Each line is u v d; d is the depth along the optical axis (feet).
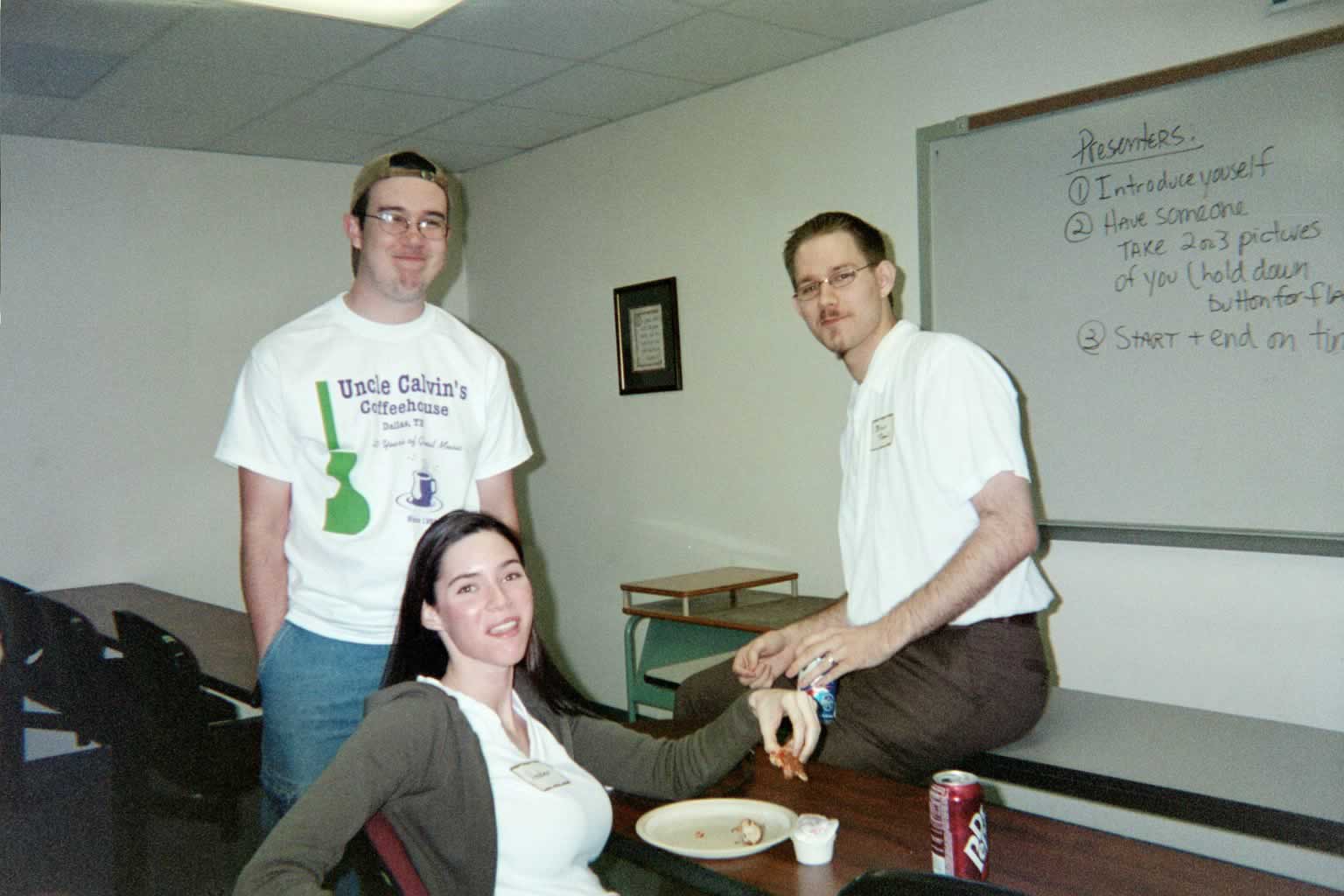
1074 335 9.40
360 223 5.94
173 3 9.12
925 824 4.93
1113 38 9.06
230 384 14.83
